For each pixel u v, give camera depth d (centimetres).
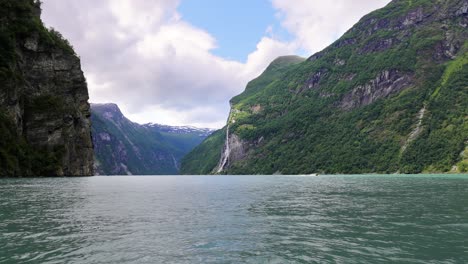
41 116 12150
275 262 1355
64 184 6881
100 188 6109
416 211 2778
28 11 13062
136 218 2452
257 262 1355
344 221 2309
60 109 12794
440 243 1659
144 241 1706
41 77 13038
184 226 2123
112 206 3192
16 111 11006
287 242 1678
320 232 1939
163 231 1964
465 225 2141
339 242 1684
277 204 3406
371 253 1481
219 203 3525
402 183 7800
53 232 1916
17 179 8888
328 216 2545
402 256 1437
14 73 11288
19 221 2262
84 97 14788
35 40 12862
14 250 1518
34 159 11306
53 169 11706
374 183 8081
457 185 6638
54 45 13700
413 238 1773
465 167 18662
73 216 2511
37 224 2162
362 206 3158
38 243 1650
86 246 1597
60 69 13825
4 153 9869
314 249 1549
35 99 12425
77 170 13588
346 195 4466
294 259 1395
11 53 11388
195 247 1583
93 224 2184
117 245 1619
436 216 2506
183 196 4497
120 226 2120
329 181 10138
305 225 2159
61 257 1417
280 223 2230
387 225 2148
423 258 1410
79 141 14138
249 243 1664
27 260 1371
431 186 6334
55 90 13512
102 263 1338
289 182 10006
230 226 2136
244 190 5903
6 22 12175
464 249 1546
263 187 7025
